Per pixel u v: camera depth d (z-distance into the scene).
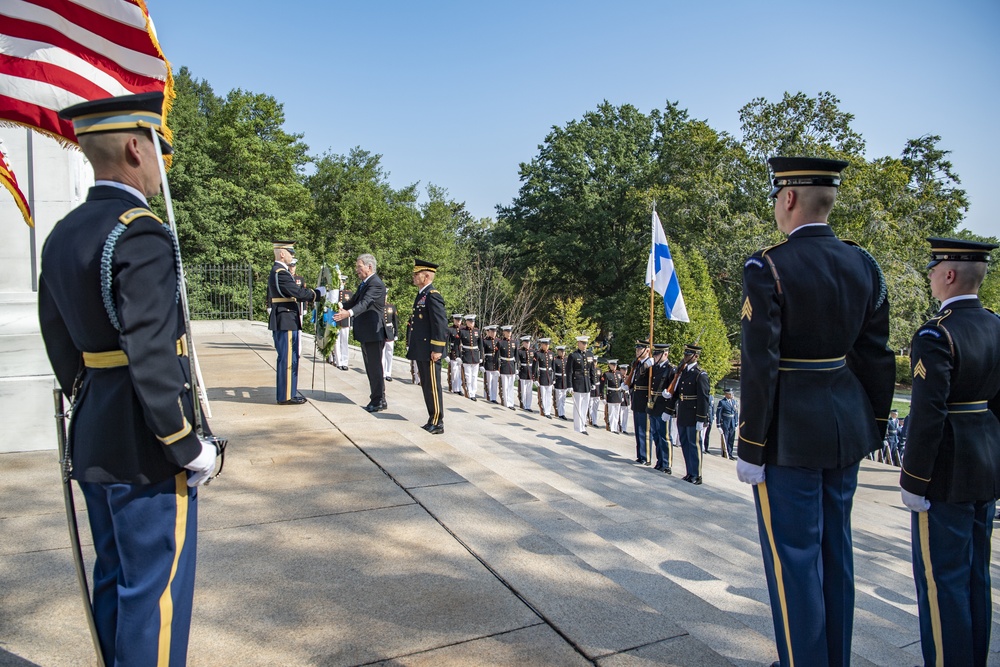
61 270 2.07
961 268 3.38
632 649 2.74
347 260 44.47
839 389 2.65
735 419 19.75
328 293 9.30
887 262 32.38
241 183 36.28
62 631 2.79
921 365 3.22
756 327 2.59
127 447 2.09
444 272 48.28
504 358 19.41
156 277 2.03
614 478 10.54
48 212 7.56
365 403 9.09
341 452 5.50
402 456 5.40
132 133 2.18
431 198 54.12
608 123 52.44
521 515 4.49
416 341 8.02
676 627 2.92
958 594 3.21
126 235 2.02
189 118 35.91
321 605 3.03
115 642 2.13
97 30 4.69
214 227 33.75
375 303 8.42
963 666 3.20
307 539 3.73
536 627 2.89
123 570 2.13
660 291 14.02
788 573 2.59
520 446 11.63
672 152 43.00
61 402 2.27
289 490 4.54
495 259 57.97
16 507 4.15
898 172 35.84
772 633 3.72
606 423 19.09
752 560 5.77
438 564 3.45
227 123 36.50
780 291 2.60
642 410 13.29
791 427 2.60
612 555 4.03
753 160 38.91
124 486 2.11
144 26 4.70
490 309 43.78
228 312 21.16
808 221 2.74
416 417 11.09
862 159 35.50
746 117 38.50
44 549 3.56
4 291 7.36
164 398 2.01
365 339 8.48
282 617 2.92
